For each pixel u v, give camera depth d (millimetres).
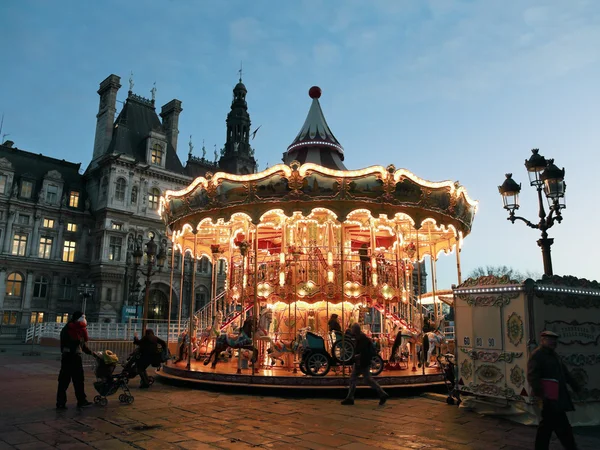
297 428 7863
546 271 11242
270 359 15266
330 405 10242
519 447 6773
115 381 10008
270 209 13281
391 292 15578
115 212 49656
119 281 48969
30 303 46312
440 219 14188
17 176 48875
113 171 50312
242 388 11773
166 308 53188
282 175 12961
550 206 11359
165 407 9688
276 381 11789
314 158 16531
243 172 67000
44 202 49000
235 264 18406
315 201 13039
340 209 13008
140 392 11859
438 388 12367
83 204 52594
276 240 19281
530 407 8352
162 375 13836
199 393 11758
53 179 50531
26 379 14500
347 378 11680
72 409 9344
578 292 9445
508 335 9070
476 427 8062
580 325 9367
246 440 7004
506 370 8992
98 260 48719
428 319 16922
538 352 6359
